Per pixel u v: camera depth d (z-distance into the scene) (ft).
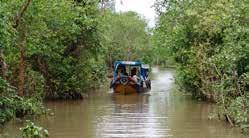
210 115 66.85
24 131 44.83
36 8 67.36
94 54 97.25
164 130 56.44
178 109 77.05
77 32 86.94
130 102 89.40
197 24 84.23
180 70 91.97
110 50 180.04
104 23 102.27
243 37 57.88
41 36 72.79
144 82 116.88
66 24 82.28
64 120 64.34
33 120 63.46
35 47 69.72
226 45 65.36
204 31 82.43
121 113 72.28
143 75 123.03
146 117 67.72
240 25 60.85
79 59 93.91
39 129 45.24
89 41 94.94
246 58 57.88
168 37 93.50
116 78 109.19
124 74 114.42
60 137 52.01
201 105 82.43
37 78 73.97
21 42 66.80
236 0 64.59
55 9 75.00
